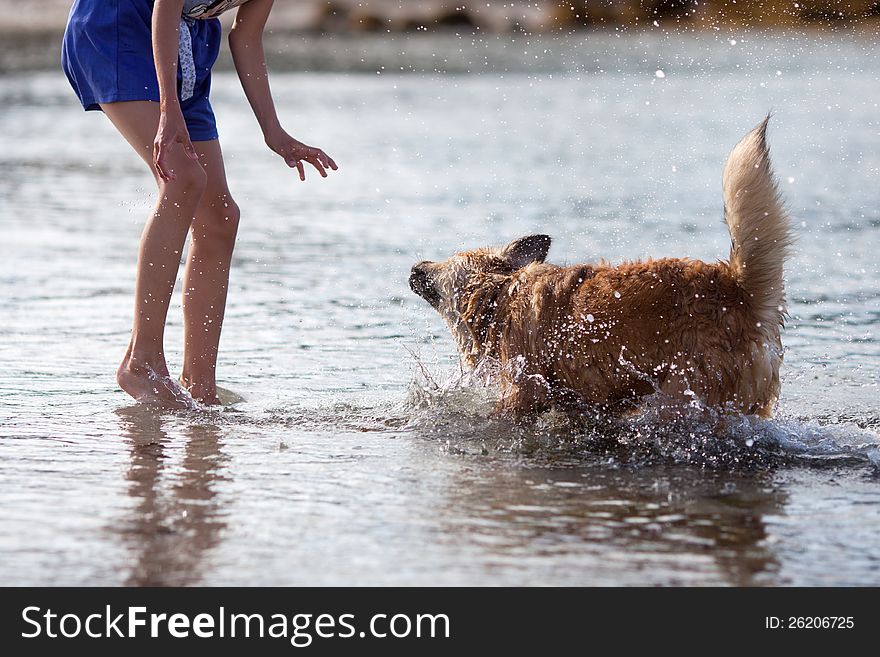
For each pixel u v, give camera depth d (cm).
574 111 3812
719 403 789
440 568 538
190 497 641
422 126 3406
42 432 793
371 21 8125
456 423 857
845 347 1108
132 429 809
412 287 986
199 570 532
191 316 923
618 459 761
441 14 8394
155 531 582
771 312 789
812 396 932
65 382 959
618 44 6575
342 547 564
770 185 780
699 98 4094
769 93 4156
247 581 521
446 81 4906
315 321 1230
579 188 2294
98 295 1350
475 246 1650
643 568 540
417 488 674
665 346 800
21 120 3628
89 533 577
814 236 1744
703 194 2208
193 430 814
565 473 720
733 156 790
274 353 1089
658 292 810
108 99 905
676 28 7294
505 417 874
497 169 2602
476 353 917
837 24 5450
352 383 978
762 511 634
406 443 795
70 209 2089
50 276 1464
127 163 2775
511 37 7550
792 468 738
